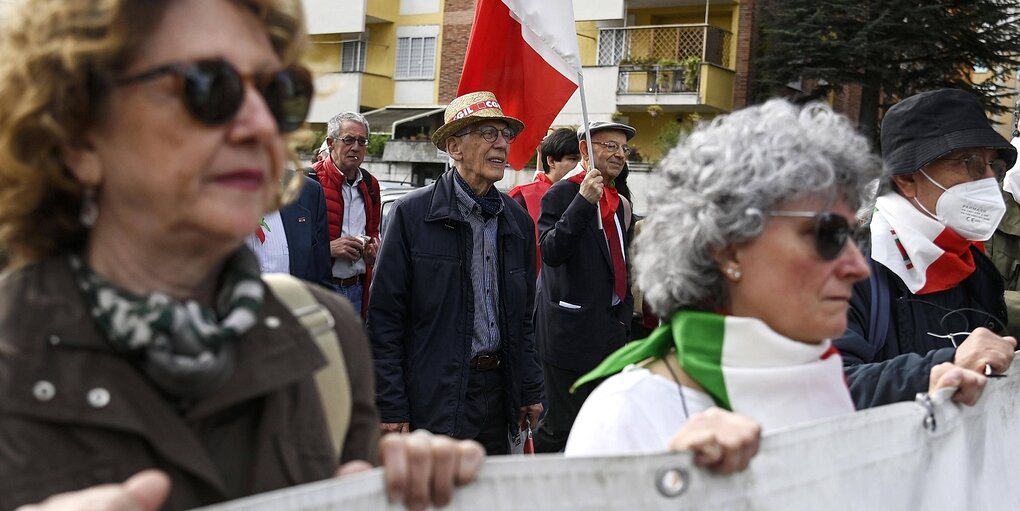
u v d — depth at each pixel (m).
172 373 1.32
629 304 6.36
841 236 2.04
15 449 1.27
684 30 31.41
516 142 6.17
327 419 1.56
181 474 1.36
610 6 32.22
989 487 2.35
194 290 1.48
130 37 1.34
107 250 1.43
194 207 1.38
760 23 31.34
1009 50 27.91
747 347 2.08
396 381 4.63
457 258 4.73
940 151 3.27
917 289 3.18
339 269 7.46
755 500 1.71
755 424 1.67
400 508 1.37
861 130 2.27
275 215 5.61
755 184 2.04
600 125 6.66
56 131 1.35
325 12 36.31
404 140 31.52
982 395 2.36
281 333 1.47
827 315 2.07
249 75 1.43
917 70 28.31
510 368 4.80
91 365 1.32
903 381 2.60
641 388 2.12
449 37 35.56
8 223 1.42
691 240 2.12
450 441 1.43
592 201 5.87
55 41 1.33
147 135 1.36
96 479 1.30
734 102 31.59
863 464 1.94
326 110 36.34
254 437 1.45
